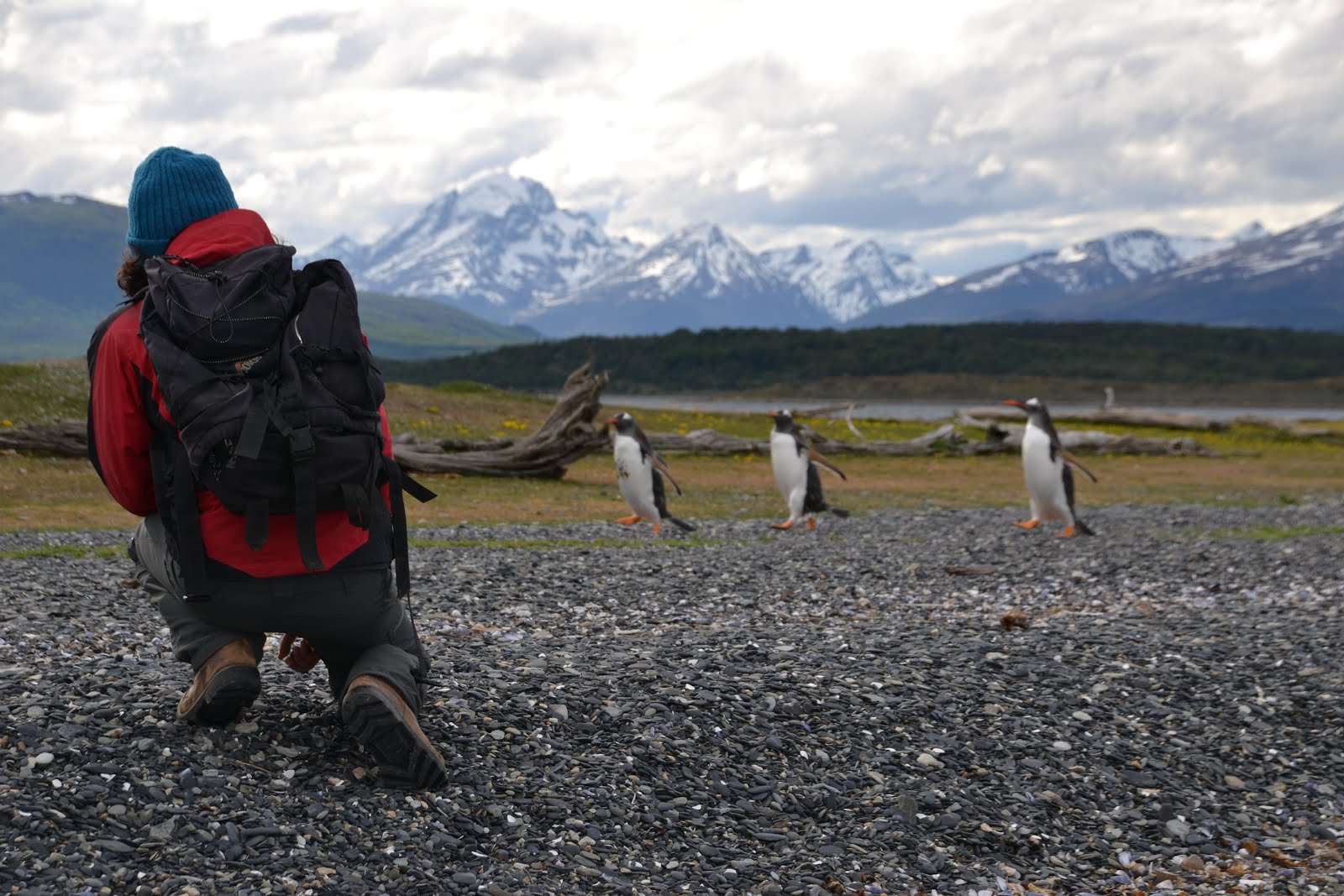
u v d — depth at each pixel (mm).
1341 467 31828
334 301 3816
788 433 16562
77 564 10734
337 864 3840
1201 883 4711
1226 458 34094
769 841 4609
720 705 5730
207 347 3621
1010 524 17703
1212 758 5992
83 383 25719
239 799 4102
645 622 8836
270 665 5891
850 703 6051
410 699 4312
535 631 8047
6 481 17844
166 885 3572
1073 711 6352
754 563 12586
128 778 4102
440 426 27938
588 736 5188
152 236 3971
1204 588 11523
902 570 12289
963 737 5824
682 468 26547
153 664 5828
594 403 22719
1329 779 5852
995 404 165125
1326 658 7570
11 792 3895
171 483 3781
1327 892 4629
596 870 4117
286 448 3607
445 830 4180
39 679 5148
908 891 4367
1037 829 5047
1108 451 35125
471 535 14656
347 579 4023
